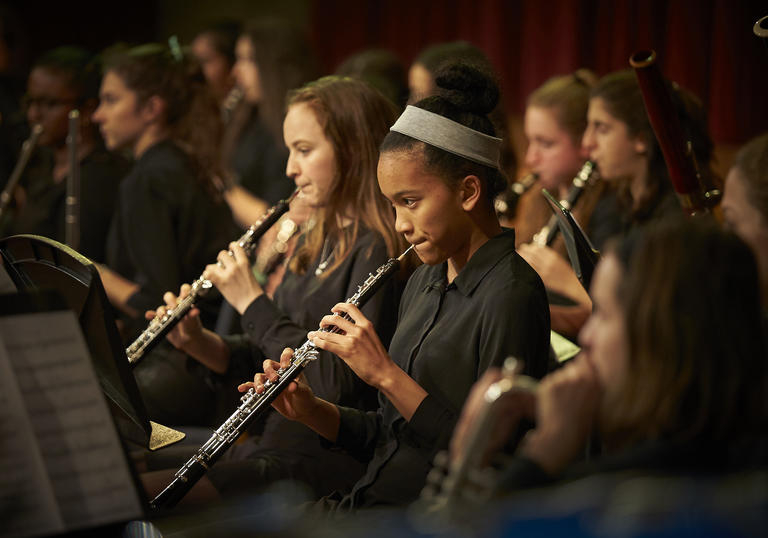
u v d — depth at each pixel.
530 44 8.48
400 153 2.87
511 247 2.94
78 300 2.82
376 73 6.20
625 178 4.21
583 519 1.53
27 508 2.08
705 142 4.10
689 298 1.89
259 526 1.95
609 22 7.78
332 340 2.83
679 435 1.89
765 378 1.92
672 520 1.48
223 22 8.91
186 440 4.06
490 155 2.92
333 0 10.34
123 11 11.87
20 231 5.85
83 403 2.19
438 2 9.30
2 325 2.18
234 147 7.64
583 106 4.94
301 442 3.56
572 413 1.96
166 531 2.36
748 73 6.67
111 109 5.21
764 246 2.49
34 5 11.46
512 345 2.75
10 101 7.96
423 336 2.98
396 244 3.51
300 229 4.20
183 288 3.76
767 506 1.48
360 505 2.98
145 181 4.86
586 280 3.04
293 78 7.44
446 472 2.76
